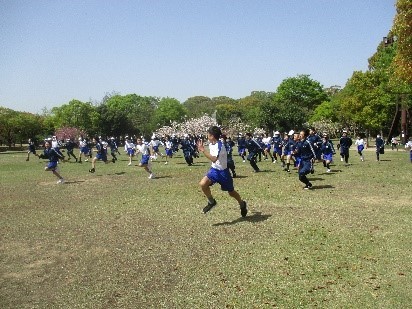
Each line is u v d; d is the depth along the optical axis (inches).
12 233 330.6
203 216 367.9
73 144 1188.5
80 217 382.6
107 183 627.2
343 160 955.3
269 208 392.5
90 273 234.8
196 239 293.3
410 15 783.7
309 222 330.3
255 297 193.9
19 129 2657.5
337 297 191.2
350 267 227.6
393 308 178.7
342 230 303.1
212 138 343.0
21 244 298.7
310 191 485.7
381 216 345.7
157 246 280.2
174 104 3850.9
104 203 451.5
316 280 211.5
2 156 1609.3
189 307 186.5
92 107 3036.4
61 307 192.7
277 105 2655.0
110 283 218.7
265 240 283.9
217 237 296.2
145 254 264.1
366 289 199.2
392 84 1407.5
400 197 432.8
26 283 224.1
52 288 215.9
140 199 467.8
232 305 186.5
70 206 442.0
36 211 419.8
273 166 844.0
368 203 403.9
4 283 225.0
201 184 345.7
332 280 210.8
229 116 3516.2
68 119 2970.0
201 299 194.2
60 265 250.8
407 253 247.4
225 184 342.6
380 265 229.1
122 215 383.9
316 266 230.7
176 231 317.7
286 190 498.3
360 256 244.5
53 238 311.9
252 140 723.4
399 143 1902.1
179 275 225.6
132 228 332.2
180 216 370.6
